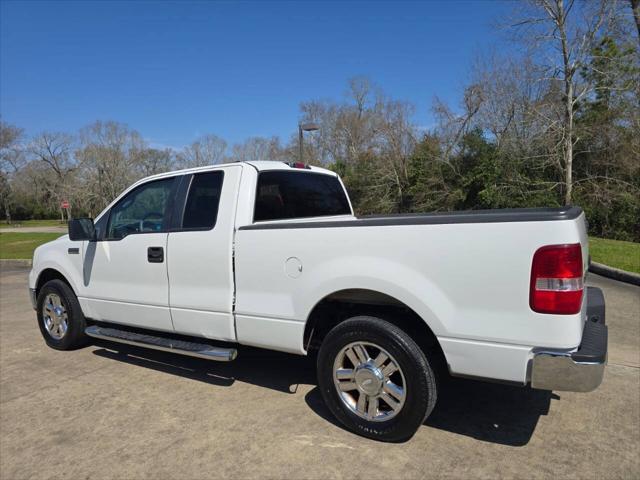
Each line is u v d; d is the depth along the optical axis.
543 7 17.11
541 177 20.97
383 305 3.28
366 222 3.02
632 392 3.77
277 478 2.74
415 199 28.66
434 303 2.80
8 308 7.80
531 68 20.16
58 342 5.19
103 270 4.60
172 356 4.96
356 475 2.74
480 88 24.95
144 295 4.24
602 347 2.60
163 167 60.72
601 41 18.31
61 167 70.56
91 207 59.59
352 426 3.19
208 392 3.97
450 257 2.75
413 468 2.79
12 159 69.00
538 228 2.54
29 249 19.95
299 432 3.25
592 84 19.19
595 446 2.99
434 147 27.27
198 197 3.98
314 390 3.98
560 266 2.50
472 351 2.73
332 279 3.13
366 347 3.14
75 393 4.03
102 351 5.18
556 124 19.44
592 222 20.30
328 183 4.99
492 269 2.64
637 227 19.45
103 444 3.17
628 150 19.50
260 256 3.48
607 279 8.85
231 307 3.66
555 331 2.53
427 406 2.92
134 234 4.30
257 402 3.75
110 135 58.16
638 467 2.76
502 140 22.58
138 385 4.17
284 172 4.30
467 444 3.05
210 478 2.76
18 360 4.93
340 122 47.25
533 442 3.06
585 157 20.70
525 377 2.62
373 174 31.16
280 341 3.45
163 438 3.22
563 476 2.69
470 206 25.81
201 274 3.82
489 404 3.63
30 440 3.25
